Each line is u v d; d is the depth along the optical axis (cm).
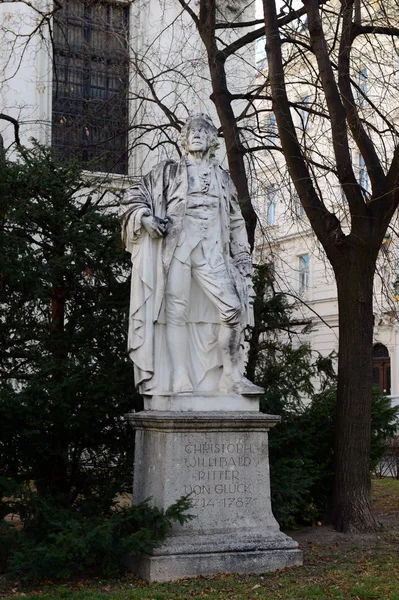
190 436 771
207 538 755
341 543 974
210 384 830
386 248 1426
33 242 1039
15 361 1023
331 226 1131
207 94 2094
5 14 1953
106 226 1053
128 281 1060
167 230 809
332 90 1104
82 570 767
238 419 783
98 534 716
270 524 789
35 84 2005
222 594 677
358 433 1088
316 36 1108
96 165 1436
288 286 1811
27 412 903
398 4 1234
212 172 850
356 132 1165
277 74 1149
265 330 1200
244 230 873
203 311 832
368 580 735
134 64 1609
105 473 991
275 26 1161
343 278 1121
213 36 1301
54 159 1086
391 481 1788
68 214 1034
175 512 723
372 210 1124
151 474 786
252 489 789
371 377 1112
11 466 965
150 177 845
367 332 1113
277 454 1088
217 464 778
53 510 786
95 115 1962
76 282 1056
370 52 1669
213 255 827
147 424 797
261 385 1128
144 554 739
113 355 1006
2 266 959
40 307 1032
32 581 733
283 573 756
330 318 3216
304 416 1129
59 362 948
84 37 2109
